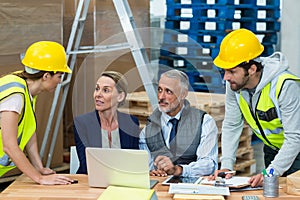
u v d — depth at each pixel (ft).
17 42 18.37
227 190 10.07
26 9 18.42
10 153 10.83
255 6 23.50
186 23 23.20
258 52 10.84
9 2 18.02
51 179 10.92
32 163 11.87
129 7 17.42
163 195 10.08
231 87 11.16
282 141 11.90
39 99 19.10
